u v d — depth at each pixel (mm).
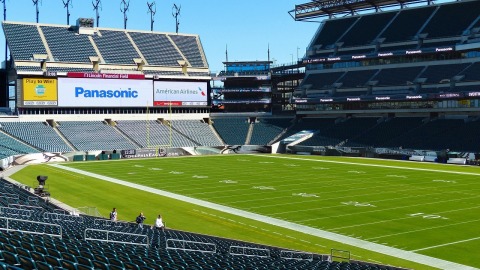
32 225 25828
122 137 101875
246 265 22625
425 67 99438
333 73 112062
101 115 105062
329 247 35312
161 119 111688
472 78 91188
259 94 119000
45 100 98312
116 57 108750
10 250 15422
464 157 82938
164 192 57031
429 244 35531
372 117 106438
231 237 38531
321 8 112688
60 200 52594
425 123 97562
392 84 100625
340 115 110500
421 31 102062
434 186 59281
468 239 36656
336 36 114500
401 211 45969
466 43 91812
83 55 105250
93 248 19844
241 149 107125
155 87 109438
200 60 117375
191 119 115125
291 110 120188
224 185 61250
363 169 75688
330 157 95062
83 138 97750
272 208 48094
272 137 110438
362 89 104562
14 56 97312
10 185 51188
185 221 43688
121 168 79000
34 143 91438
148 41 116688
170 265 18000
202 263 21188
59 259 13992
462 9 101375
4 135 90938
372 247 35031
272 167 79000
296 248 35344
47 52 101625
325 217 44188
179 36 121688
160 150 99875
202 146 104688
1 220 25656
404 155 90188
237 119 117500
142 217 40719
